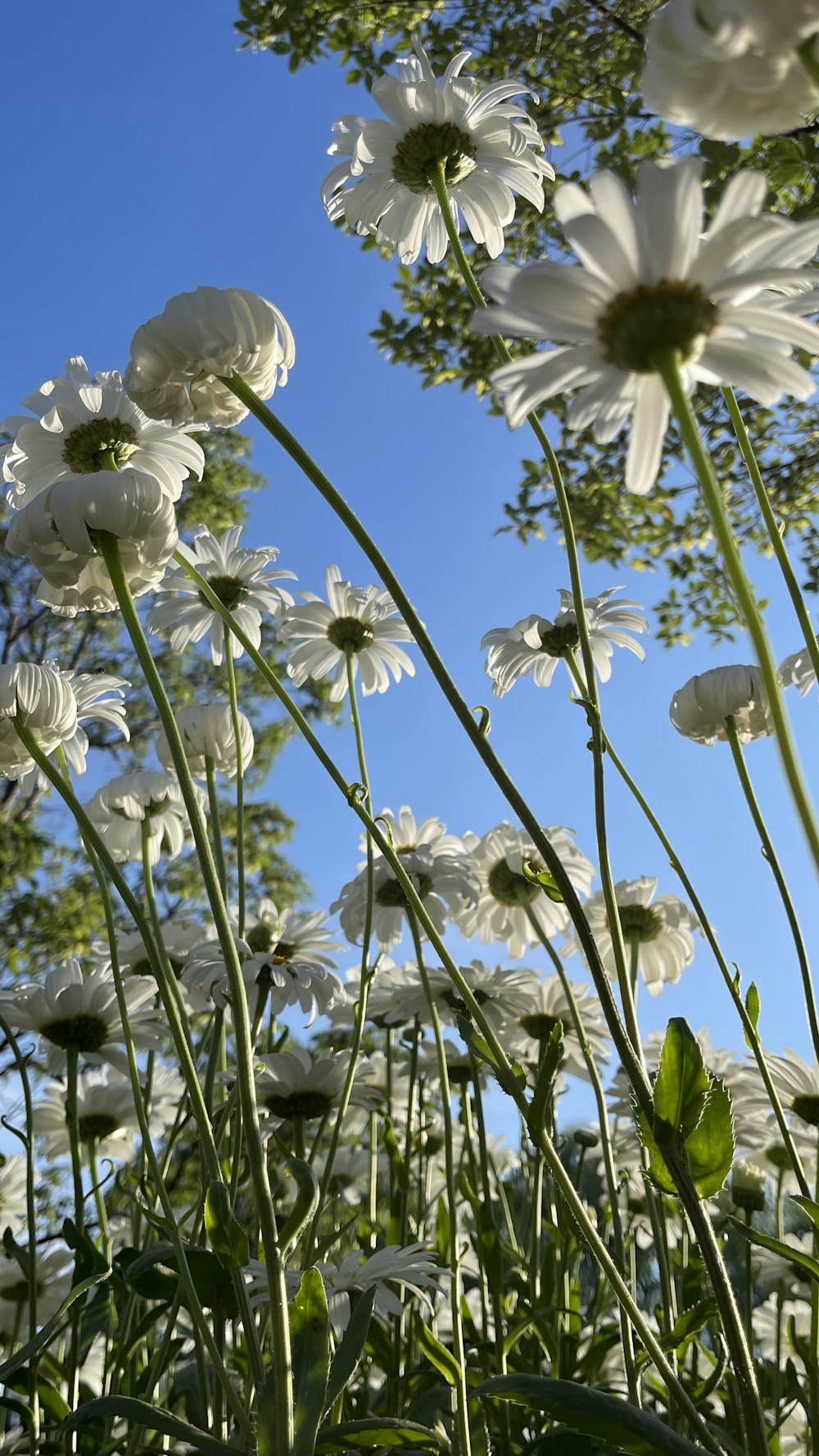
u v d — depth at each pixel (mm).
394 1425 513
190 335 548
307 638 1036
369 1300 488
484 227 797
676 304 412
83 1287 571
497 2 1927
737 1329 442
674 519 2221
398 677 1040
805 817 348
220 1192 509
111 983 866
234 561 989
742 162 1541
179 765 491
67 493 558
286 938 1039
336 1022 1052
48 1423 688
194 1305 522
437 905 1042
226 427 598
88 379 645
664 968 995
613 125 1886
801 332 412
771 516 487
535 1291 783
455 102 782
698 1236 448
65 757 787
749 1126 992
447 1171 697
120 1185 824
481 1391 457
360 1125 1221
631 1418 439
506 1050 997
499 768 482
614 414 449
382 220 806
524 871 524
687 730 750
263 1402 463
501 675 924
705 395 2020
